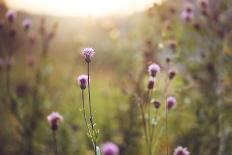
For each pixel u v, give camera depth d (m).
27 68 1.93
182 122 1.50
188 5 1.58
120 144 1.51
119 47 2.00
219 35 1.58
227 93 1.49
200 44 1.60
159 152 1.23
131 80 1.59
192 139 1.44
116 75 1.86
